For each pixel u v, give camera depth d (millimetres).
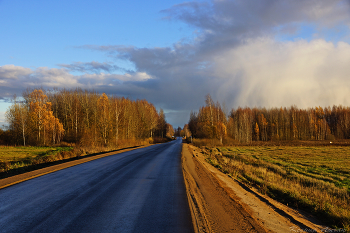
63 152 19906
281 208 7559
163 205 6281
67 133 59875
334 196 10594
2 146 43062
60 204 6129
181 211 5797
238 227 5000
